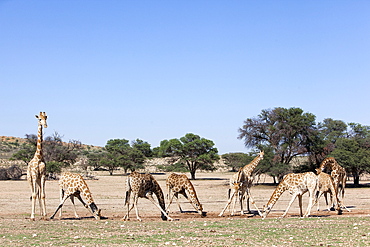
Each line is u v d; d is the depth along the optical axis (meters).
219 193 42.53
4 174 61.03
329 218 19.20
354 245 11.85
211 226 16.56
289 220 18.55
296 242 12.49
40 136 19.64
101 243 12.49
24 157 75.38
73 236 13.94
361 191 44.66
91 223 17.78
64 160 80.12
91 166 94.69
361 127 80.50
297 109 58.50
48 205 27.31
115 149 92.31
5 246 11.95
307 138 58.50
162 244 12.29
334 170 25.14
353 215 21.41
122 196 36.00
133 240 13.04
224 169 103.75
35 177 19.12
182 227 16.31
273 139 58.31
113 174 87.06
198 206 21.86
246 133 60.97
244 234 14.20
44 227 16.25
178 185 22.45
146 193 20.03
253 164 23.12
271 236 13.70
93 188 47.72
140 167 88.62
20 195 35.34
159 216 21.97
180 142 81.69
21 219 19.33
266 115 61.19
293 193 20.34
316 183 20.25
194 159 77.00
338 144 60.12
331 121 89.69
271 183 60.16
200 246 11.97
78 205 27.55
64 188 19.89
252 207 27.62
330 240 12.75
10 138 139.50
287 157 59.16
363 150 56.22
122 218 20.45
